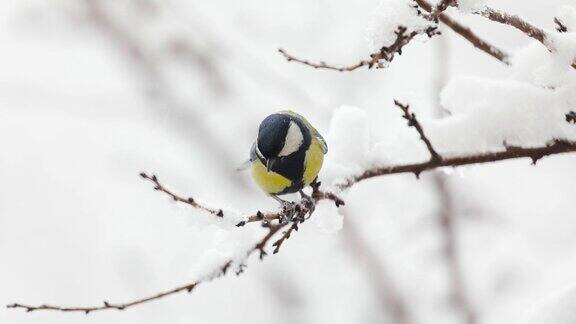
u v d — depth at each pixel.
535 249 8.65
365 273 8.61
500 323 7.41
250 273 11.51
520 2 9.52
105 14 10.98
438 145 3.74
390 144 3.89
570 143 3.55
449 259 7.38
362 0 9.80
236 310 11.60
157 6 10.58
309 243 11.09
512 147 3.60
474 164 3.67
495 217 8.55
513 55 3.92
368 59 3.27
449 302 7.31
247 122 10.67
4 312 13.74
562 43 3.38
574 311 3.50
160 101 10.86
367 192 8.56
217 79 10.50
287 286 10.97
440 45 5.09
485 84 3.79
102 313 13.07
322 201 3.82
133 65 10.97
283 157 4.58
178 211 3.46
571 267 8.17
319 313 10.34
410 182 7.92
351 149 3.92
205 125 10.65
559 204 9.31
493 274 7.92
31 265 14.46
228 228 3.46
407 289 8.12
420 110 3.90
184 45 10.59
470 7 3.19
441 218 7.44
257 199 10.38
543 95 3.66
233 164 10.46
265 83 9.42
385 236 8.45
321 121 8.55
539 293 7.80
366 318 8.84
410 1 3.14
